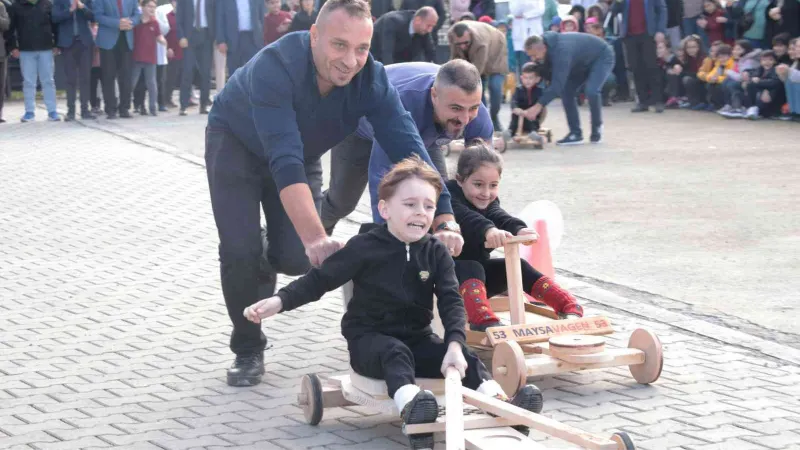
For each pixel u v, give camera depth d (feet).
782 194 34.94
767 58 55.11
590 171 40.57
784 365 18.57
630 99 66.85
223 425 15.72
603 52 47.83
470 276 17.79
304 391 15.67
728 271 25.38
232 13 59.82
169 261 27.71
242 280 17.26
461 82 16.61
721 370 18.26
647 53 59.47
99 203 36.27
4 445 14.90
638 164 42.06
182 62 61.77
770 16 56.49
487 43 48.32
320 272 14.24
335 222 22.66
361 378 14.64
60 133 53.88
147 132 53.67
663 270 25.63
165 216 33.99
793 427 15.31
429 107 17.20
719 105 58.65
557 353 16.51
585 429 15.25
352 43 14.78
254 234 17.17
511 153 46.19
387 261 14.43
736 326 20.99
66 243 30.12
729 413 15.96
